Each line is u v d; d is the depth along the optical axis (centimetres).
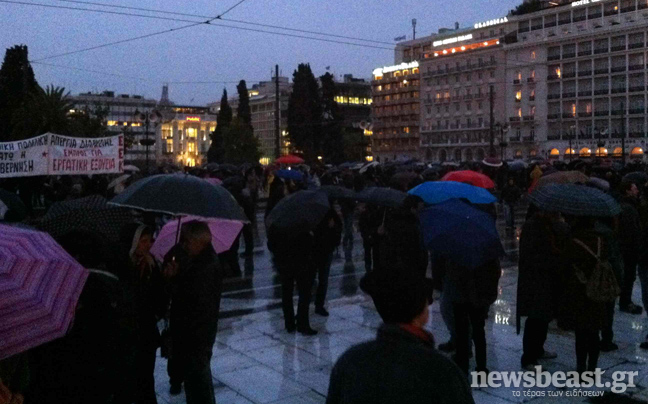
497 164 2611
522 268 602
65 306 255
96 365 339
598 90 8406
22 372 311
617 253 579
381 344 239
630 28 8012
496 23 9756
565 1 9350
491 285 573
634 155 8038
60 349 334
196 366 460
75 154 1370
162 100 16375
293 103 7375
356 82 14450
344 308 905
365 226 1085
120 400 373
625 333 757
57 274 264
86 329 338
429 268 1261
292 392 572
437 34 11019
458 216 530
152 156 14712
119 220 459
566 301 571
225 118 9169
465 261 517
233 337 755
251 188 1973
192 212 467
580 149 8594
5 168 1288
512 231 1822
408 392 223
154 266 483
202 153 15138
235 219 487
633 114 8056
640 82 8038
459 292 576
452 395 225
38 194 2170
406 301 243
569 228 580
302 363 654
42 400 334
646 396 551
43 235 292
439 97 10462
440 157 10525
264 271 1238
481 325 591
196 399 461
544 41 8900
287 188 1248
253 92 17625
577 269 557
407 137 11138
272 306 934
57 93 2902
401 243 718
